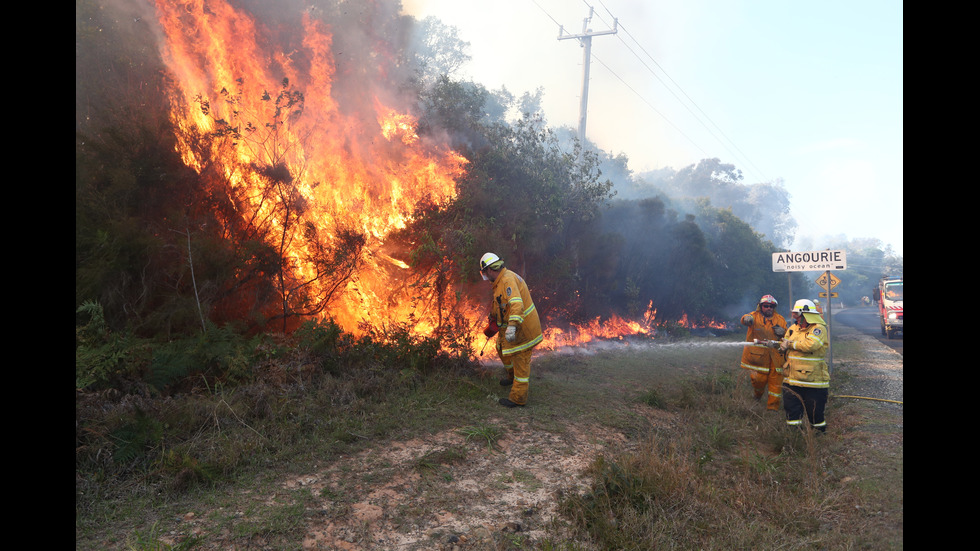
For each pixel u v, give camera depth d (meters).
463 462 4.62
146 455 3.90
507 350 6.24
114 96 6.79
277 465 4.15
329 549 3.20
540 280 10.98
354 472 4.20
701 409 7.21
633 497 4.10
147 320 5.49
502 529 3.60
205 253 6.20
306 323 6.22
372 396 5.75
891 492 4.20
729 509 4.13
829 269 10.25
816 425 5.97
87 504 3.31
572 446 5.20
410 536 3.42
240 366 5.32
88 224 5.39
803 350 5.96
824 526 3.88
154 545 3.01
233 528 3.27
